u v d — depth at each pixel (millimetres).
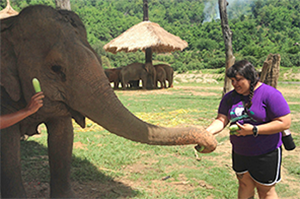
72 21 2889
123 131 2678
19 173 2980
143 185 4273
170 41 20312
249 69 2713
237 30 123688
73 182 4277
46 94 2695
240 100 2852
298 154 5832
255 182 2930
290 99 15438
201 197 3877
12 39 2748
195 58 105250
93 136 6961
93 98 2648
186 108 11641
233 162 3078
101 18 172000
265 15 175625
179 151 5824
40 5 2764
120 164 5141
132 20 179375
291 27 169750
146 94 17703
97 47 109250
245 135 2811
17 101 2838
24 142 6406
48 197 3826
